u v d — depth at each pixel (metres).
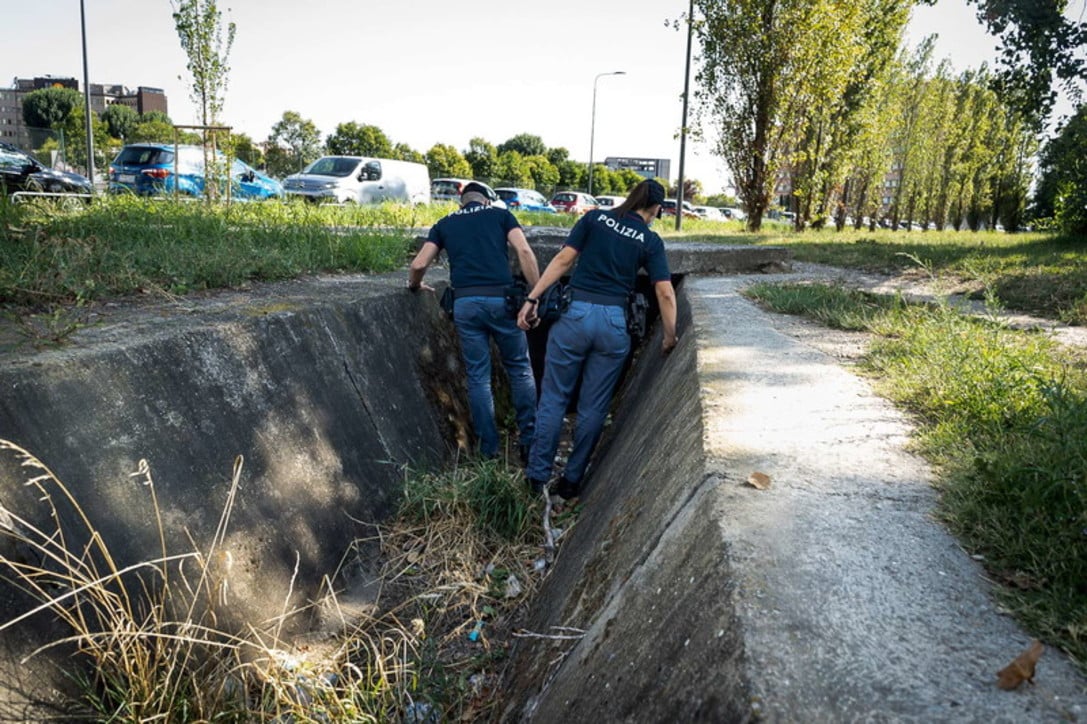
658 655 1.76
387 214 12.56
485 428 5.69
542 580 3.95
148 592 2.80
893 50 22.16
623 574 2.43
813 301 5.90
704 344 4.38
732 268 8.98
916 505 2.17
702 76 18.78
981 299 6.63
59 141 26.02
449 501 4.45
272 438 3.75
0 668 2.27
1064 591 1.71
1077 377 3.38
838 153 22.31
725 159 19.14
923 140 38.16
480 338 5.62
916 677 1.41
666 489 2.68
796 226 22.31
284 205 10.97
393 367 5.30
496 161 54.19
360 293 5.47
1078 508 1.94
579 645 2.36
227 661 2.80
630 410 5.76
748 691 1.35
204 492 3.22
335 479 4.09
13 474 2.52
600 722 1.81
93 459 2.82
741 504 2.11
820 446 2.65
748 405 3.14
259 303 4.58
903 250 10.52
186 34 14.56
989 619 1.62
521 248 5.50
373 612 3.71
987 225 40.75
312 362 4.34
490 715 2.92
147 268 4.97
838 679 1.39
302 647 3.33
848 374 3.77
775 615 1.57
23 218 5.51
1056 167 13.18
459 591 3.88
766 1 17.53
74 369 2.90
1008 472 2.14
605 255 4.61
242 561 3.27
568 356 4.73
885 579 1.75
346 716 2.75
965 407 2.98
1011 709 1.33
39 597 2.45
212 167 13.41
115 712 2.41
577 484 4.98
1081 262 8.16
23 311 3.79
